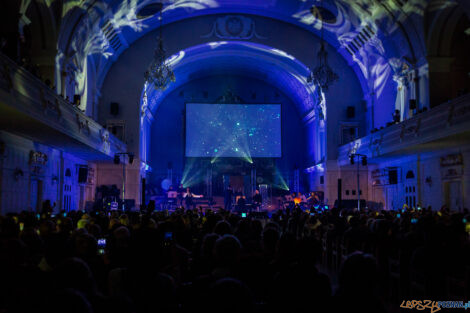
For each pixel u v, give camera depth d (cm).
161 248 382
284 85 4238
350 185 3522
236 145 4100
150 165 4212
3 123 1625
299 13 3259
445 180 2336
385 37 2875
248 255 503
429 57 2584
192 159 4156
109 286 421
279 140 4122
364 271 337
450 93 2586
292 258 485
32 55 2275
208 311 295
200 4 3222
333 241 1215
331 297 365
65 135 1919
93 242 537
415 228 834
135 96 3422
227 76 4438
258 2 3222
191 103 4106
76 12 2369
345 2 2841
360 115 3566
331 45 3556
